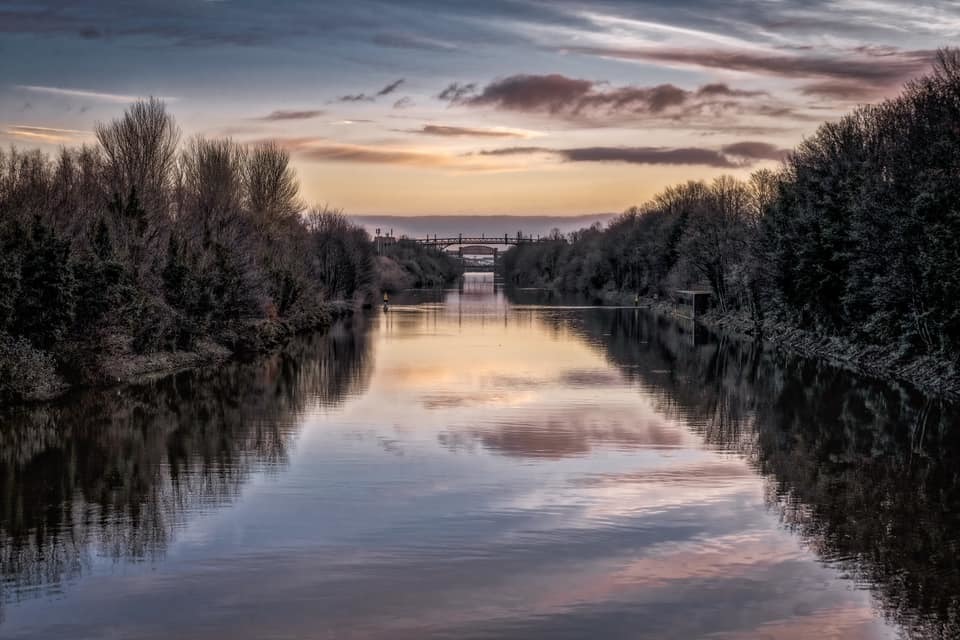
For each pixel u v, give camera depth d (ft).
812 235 215.72
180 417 118.73
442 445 100.73
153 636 51.29
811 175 235.61
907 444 103.50
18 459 94.32
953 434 109.70
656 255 453.17
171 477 86.28
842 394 144.15
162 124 230.89
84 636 51.24
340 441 102.83
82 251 153.48
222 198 244.63
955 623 53.06
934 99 177.99
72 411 123.44
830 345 211.41
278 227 286.66
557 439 104.53
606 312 387.14
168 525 71.15
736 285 300.61
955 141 165.37
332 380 156.87
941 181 157.69
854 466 92.32
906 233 162.71
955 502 78.79
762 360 197.88
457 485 83.20
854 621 53.36
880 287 171.63
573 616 53.83
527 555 64.23
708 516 74.13
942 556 64.44
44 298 135.64
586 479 85.81
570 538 68.03
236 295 204.54
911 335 169.48
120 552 64.90
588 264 594.24
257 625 52.75
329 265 372.79
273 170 294.46
